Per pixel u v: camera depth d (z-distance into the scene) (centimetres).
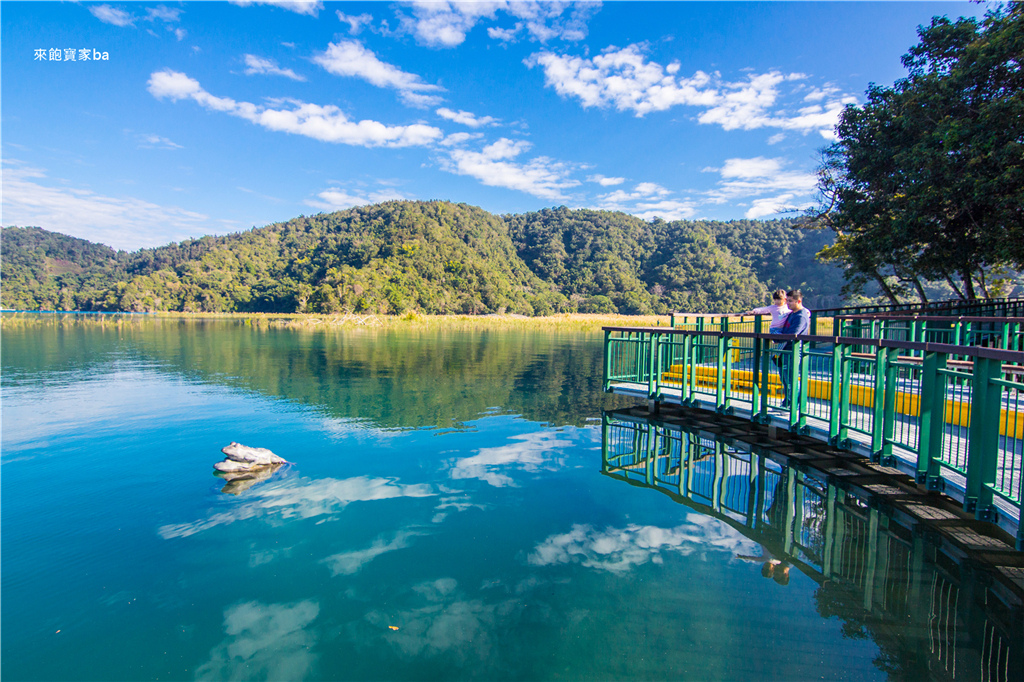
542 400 1135
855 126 1588
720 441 787
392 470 643
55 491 564
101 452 714
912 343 502
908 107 1406
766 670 281
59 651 301
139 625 327
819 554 425
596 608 344
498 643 307
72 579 382
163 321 5881
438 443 771
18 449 728
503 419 941
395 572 393
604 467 661
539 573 391
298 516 498
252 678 278
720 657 293
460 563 407
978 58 1230
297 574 390
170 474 623
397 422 910
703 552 429
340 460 684
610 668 283
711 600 355
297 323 5216
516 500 544
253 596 360
